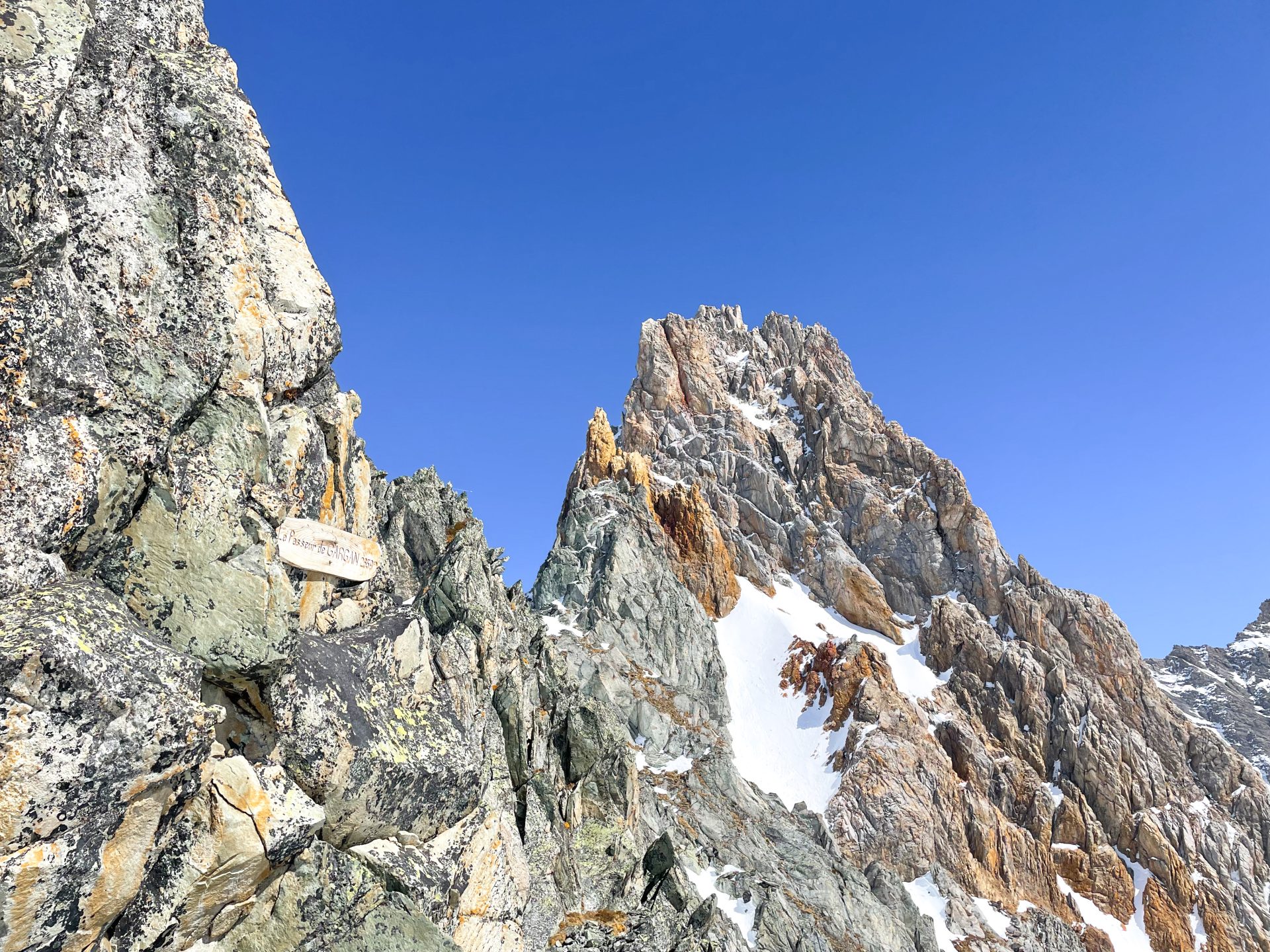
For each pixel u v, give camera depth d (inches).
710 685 3873.0
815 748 3661.4
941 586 4562.0
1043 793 3604.8
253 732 522.3
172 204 532.4
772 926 2174.0
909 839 3253.0
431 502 1742.1
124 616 422.6
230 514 516.7
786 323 6259.8
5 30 450.9
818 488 5088.6
